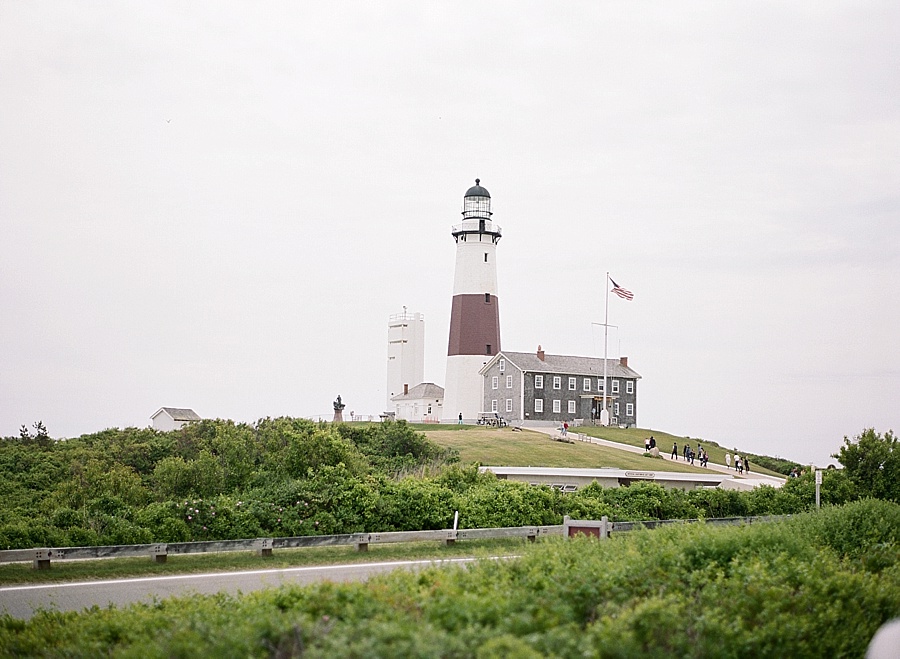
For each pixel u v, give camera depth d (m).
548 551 17.25
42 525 26.11
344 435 55.16
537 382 96.81
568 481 49.34
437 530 29.64
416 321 124.25
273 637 11.14
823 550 19.70
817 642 13.20
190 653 10.91
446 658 9.90
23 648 13.22
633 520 32.75
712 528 20.02
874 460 43.09
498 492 33.47
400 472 47.62
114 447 47.53
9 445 47.38
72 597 19.20
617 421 103.50
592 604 13.58
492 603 11.98
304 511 28.77
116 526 25.91
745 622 13.36
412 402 115.81
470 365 98.69
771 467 90.56
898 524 23.67
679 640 11.98
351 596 12.52
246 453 38.03
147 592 19.78
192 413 78.94
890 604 15.70
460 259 99.81
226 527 27.06
